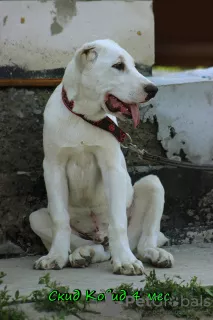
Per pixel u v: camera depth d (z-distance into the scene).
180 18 11.88
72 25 9.88
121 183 8.16
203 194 9.79
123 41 10.11
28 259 8.95
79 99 7.99
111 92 7.79
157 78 10.09
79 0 9.89
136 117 7.77
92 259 8.26
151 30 10.22
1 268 8.23
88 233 8.88
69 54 9.88
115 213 7.99
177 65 11.88
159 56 11.86
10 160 9.38
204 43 12.01
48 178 8.30
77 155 8.27
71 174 8.41
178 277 7.52
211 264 8.37
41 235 8.64
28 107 9.48
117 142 8.27
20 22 9.70
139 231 8.73
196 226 9.76
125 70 7.74
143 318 6.66
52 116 8.19
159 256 8.16
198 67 11.95
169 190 9.70
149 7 10.20
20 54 9.72
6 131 9.41
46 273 7.79
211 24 12.02
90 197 8.64
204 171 9.77
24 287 7.15
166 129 9.74
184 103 9.74
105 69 7.76
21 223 9.31
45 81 9.52
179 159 9.80
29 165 9.44
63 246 8.10
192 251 9.23
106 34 10.02
